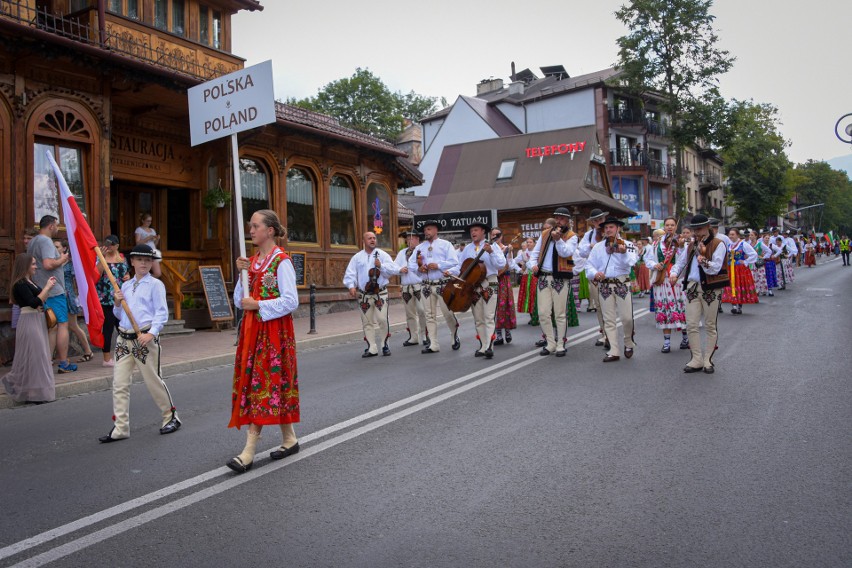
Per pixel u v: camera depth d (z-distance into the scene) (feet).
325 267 58.49
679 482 13.71
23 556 11.10
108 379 27.63
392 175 69.00
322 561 10.58
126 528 12.15
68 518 12.78
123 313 18.75
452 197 125.08
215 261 49.52
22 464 16.53
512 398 21.90
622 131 148.36
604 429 17.85
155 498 13.67
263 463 15.75
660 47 120.78
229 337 41.09
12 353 32.65
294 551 10.97
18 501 13.82
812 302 54.44
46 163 36.19
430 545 11.07
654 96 149.07
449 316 34.30
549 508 12.53
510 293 35.81
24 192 34.58
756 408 19.70
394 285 69.67
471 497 13.17
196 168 50.16
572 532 11.44
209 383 27.73
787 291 68.69
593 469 14.66
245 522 12.25
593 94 143.13
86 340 32.86
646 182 149.28
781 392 21.72
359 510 12.66
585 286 51.42
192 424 20.20
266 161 52.85
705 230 25.30
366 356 33.35
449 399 22.04
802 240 134.92
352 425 18.99
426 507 12.71
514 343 35.88
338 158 61.11
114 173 44.09
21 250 34.04
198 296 49.03
